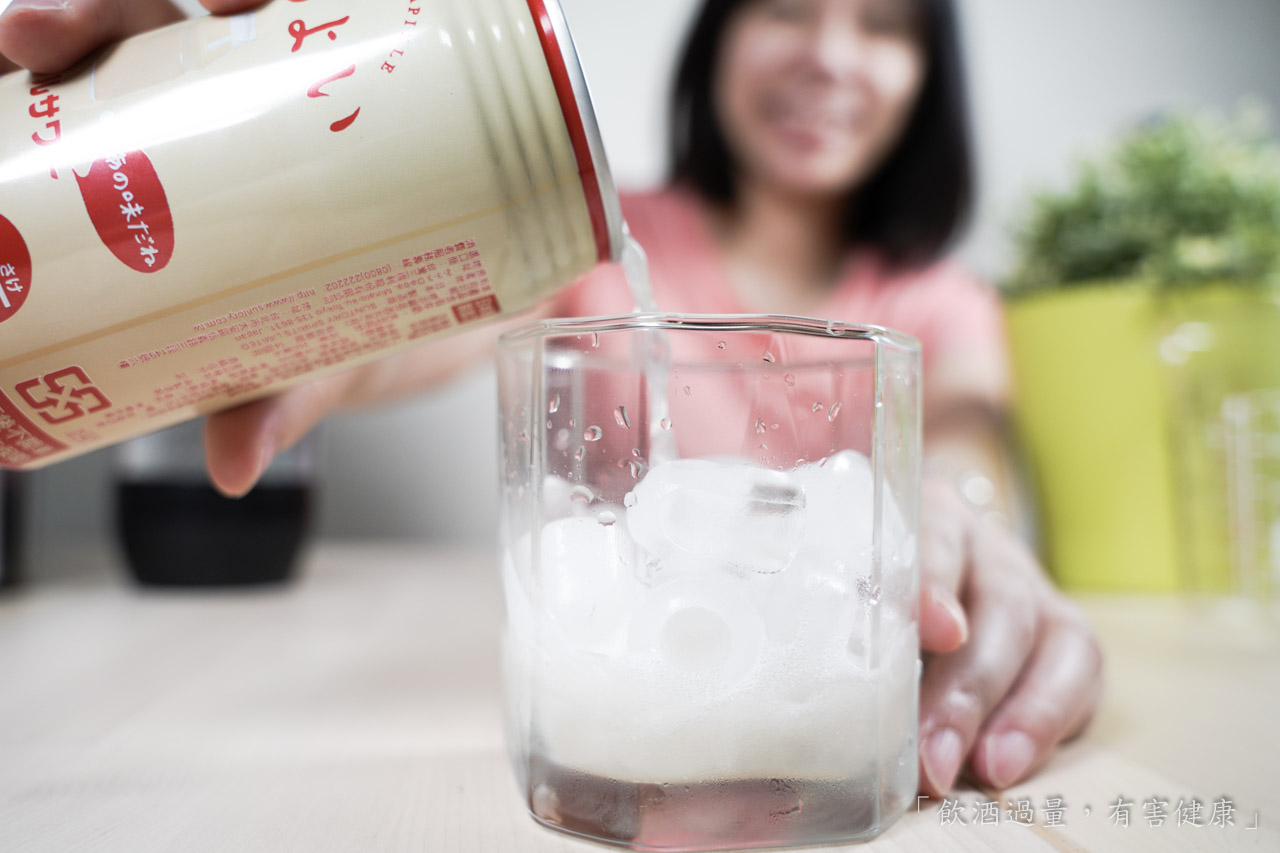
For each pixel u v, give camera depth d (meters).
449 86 0.19
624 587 0.18
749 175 0.63
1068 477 0.45
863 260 0.63
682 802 0.18
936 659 0.22
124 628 0.35
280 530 0.44
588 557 0.18
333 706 0.26
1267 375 0.42
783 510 0.18
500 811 0.20
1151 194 0.45
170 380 0.21
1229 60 0.70
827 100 0.57
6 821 0.20
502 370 0.20
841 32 0.57
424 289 0.21
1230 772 0.22
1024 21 0.69
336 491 0.69
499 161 0.20
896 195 0.62
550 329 0.18
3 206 0.19
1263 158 0.47
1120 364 0.44
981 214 0.69
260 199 0.20
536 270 0.21
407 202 0.20
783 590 0.18
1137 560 0.44
